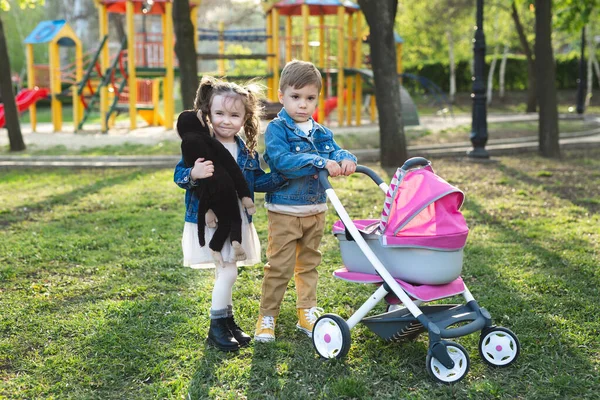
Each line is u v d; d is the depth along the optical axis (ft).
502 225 20.95
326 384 9.96
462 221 10.56
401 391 9.75
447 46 108.88
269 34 59.98
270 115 55.26
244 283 14.97
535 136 50.93
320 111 59.98
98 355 11.06
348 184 28.27
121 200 25.36
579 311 12.99
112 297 14.19
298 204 11.39
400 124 34.24
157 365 10.54
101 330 12.05
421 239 10.23
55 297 14.12
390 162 34.37
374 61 33.91
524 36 83.30
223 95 11.06
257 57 56.39
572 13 41.34
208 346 11.39
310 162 10.80
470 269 15.75
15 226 21.07
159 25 98.32
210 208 10.84
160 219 21.70
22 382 10.12
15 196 26.55
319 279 15.14
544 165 35.53
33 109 57.21
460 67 113.50
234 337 11.51
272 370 10.40
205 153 10.71
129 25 52.13
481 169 34.01
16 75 109.70
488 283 14.79
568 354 11.06
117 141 46.55
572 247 17.89
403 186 10.62
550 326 12.19
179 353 11.07
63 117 85.05
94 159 37.32
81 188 28.40
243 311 13.12
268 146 11.21
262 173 11.76
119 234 19.71
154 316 12.83
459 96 111.34
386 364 10.75
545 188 27.89
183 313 12.98
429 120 71.26
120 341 11.51
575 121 68.13
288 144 11.25
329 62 63.57
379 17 33.04
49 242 18.61
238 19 109.29
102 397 9.67
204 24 109.19
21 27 125.70
